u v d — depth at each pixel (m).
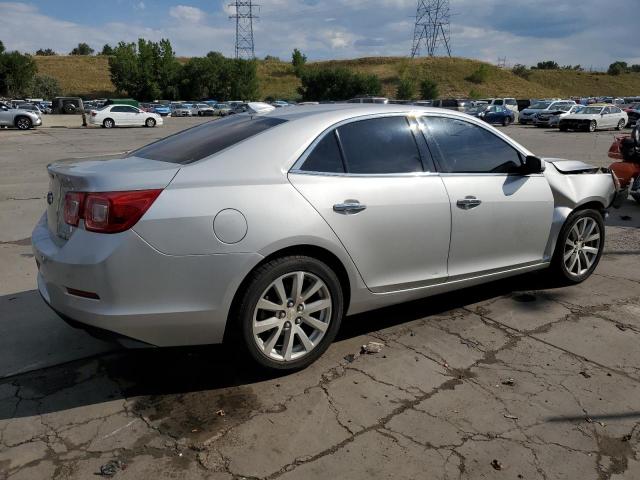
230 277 2.94
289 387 3.19
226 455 2.59
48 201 3.33
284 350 3.24
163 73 78.00
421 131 3.82
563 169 4.67
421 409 2.98
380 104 3.93
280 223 3.04
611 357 3.60
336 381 3.26
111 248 2.74
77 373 3.33
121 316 2.79
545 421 2.89
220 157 3.11
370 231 3.41
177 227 2.82
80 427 2.80
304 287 3.27
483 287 4.88
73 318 2.91
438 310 4.35
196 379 3.27
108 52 114.44
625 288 4.89
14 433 2.74
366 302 3.56
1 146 19.44
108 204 2.75
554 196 4.52
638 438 2.77
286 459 2.57
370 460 2.57
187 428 2.80
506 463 2.57
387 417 2.91
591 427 2.85
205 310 2.93
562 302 4.54
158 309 2.85
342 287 3.49
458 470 2.51
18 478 2.43
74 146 19.62
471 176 3.96
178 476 2.45
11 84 70.56
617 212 8.30
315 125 3.41
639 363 3.53
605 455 2.64
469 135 4.08
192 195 2.89
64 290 2.88
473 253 4.00
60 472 2.47
